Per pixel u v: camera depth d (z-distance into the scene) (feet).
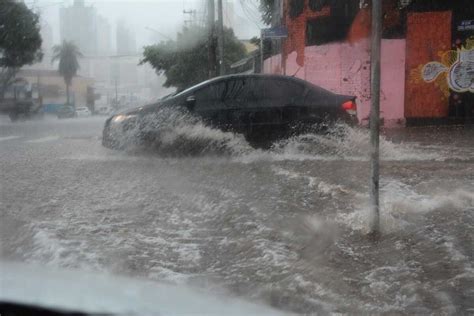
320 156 29.01
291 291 11.60
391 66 49.34
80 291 6.00
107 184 22.61
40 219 17.21
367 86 50.85
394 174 23.63
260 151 29.45
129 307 5.58
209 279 12.14
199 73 94.89
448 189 20.47
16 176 24.59
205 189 21.39
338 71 52.42
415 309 10.87
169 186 22.04
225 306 6.32
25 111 109.29
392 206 17.61
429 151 31.07
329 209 18.03
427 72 48.83
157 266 12.90
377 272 12.72
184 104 29.30
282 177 23.40
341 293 11.60
